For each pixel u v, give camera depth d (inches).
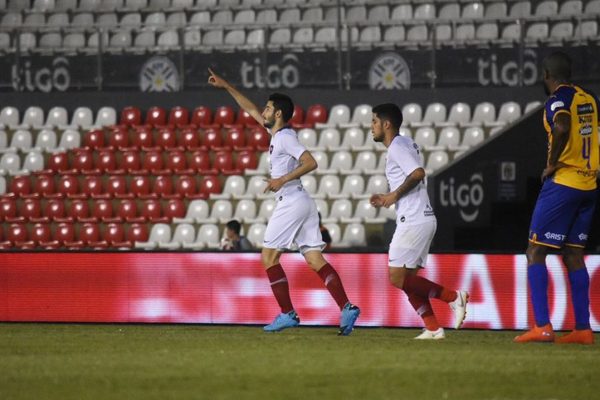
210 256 1676.9
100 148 2824.8
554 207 1279.5
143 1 3457.2
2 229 2704.2
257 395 849.5
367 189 2588.6
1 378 954.7
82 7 3481.8
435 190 2178.9
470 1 3221.0
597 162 1291.8
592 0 3142.2
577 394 867.4
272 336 1393.9
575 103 1275.8
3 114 2972.4
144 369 1008.9
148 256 1701.5
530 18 2903.5
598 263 1531.7
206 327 1627.7
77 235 2657.5
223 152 2733.8
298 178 1406.3
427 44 2797.7
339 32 2824.8
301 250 1428.4
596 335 1509.6
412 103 2773.1
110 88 2945.4
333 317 1622.8
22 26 3154.5
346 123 2753.4
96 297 1716.3
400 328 1601.9
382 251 1617.9
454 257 1583.4
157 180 2696.9
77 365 1045.2
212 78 1502.2
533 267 1299.2
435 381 928.9
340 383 915.4
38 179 2760.8
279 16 3341.5
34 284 1744.6
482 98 2741.1
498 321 1562.5
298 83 2834.6
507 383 922.1
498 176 2225.6
